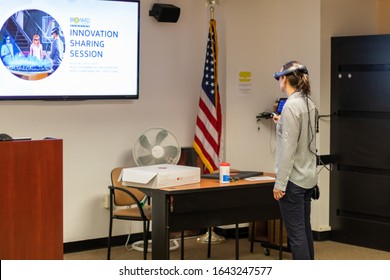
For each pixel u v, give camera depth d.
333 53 6.39
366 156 6.24
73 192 5.92
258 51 6.69
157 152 5.80
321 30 6.34
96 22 5.79
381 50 6.09
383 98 6.11
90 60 5.79
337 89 6.38
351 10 6.54
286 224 4.54
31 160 3.63
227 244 6.36
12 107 5.56
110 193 5.54
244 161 6.67
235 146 6.61
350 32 6.54
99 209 6.08
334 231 6.50
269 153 6.82
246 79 6.62
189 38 6.50
